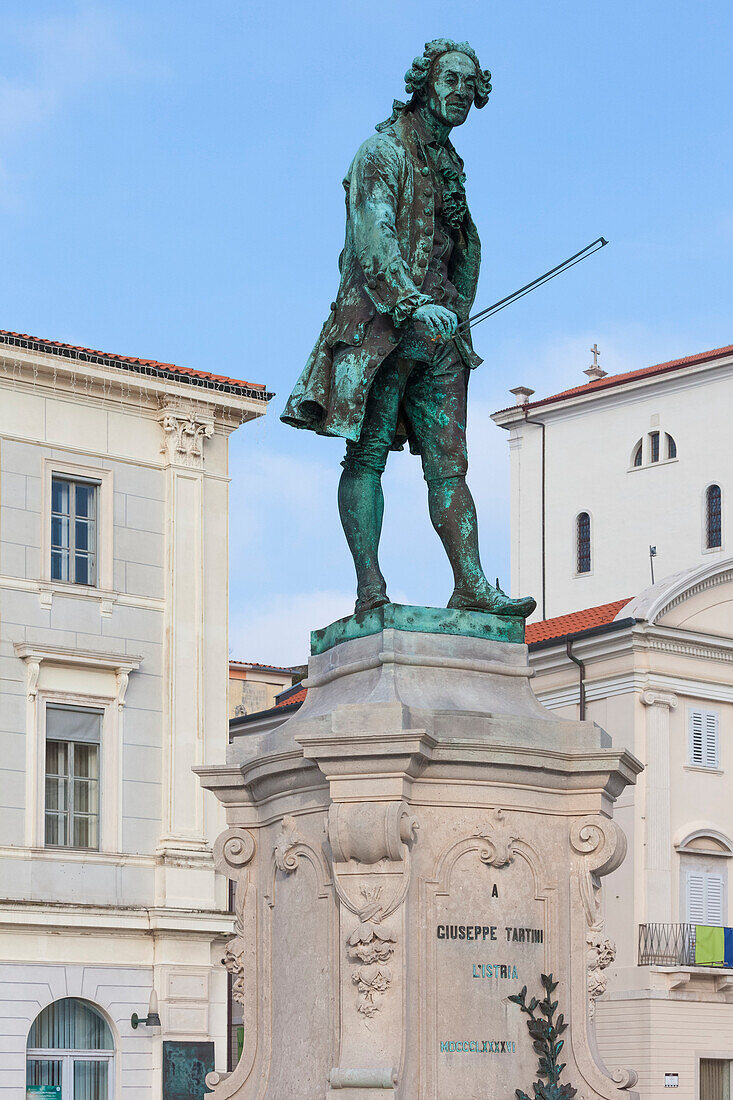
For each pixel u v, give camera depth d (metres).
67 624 36.78
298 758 9.45
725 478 57.22
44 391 37.19
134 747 37.28
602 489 60.38
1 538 36.06
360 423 9.94
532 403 62.59
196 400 39.12
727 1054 42.03
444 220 10.48
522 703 9.73
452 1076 8.98
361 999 8.94
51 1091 34.69
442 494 10.22
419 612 9.80
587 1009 9.33
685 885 42.91
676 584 44.25
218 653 39.09
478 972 9.13
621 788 9.75
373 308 10.05
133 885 36.62
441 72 10.32
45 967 34.88
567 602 60.72
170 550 38.56
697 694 44.09
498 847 9.20
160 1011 36.09
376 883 9.01
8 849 34.94
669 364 59.94
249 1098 9.61
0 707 35.47
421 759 9.02
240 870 10.06
